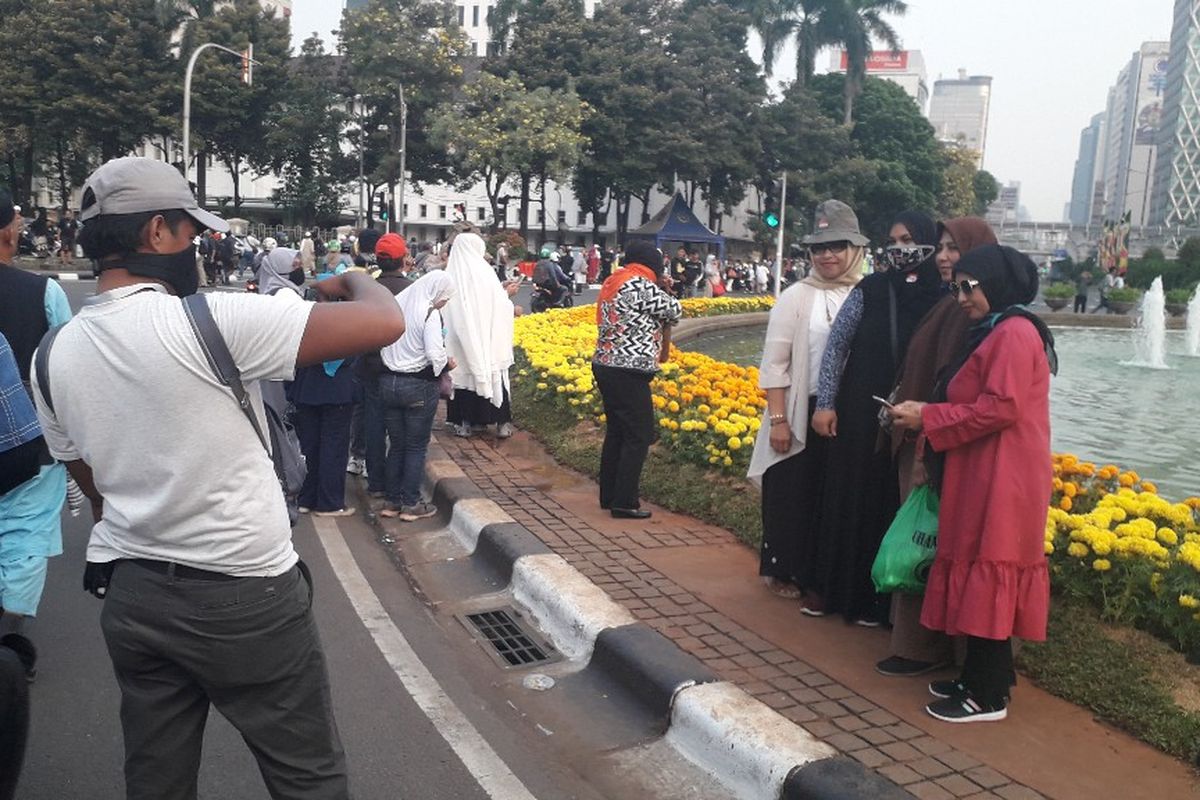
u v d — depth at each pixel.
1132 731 3.59
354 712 3.89
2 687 2.55
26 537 3.80
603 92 45.41
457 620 4.98
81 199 2.15
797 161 50.34
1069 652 4.09
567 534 5.92
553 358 10.48
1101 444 10.36
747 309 29.91
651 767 3.55
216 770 3.46
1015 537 3.45
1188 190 136.62
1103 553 4.36
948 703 3.64
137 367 2.04
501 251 37.00
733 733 3.44
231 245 29.59
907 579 3.81
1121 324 34.97
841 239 4.72
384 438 7.07
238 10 44.59
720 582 5.15
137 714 2.22
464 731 3.77
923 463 3.88
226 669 2.17
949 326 4.04
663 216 44.12
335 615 4.93
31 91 39.62
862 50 50.97
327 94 49.06
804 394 4.73
